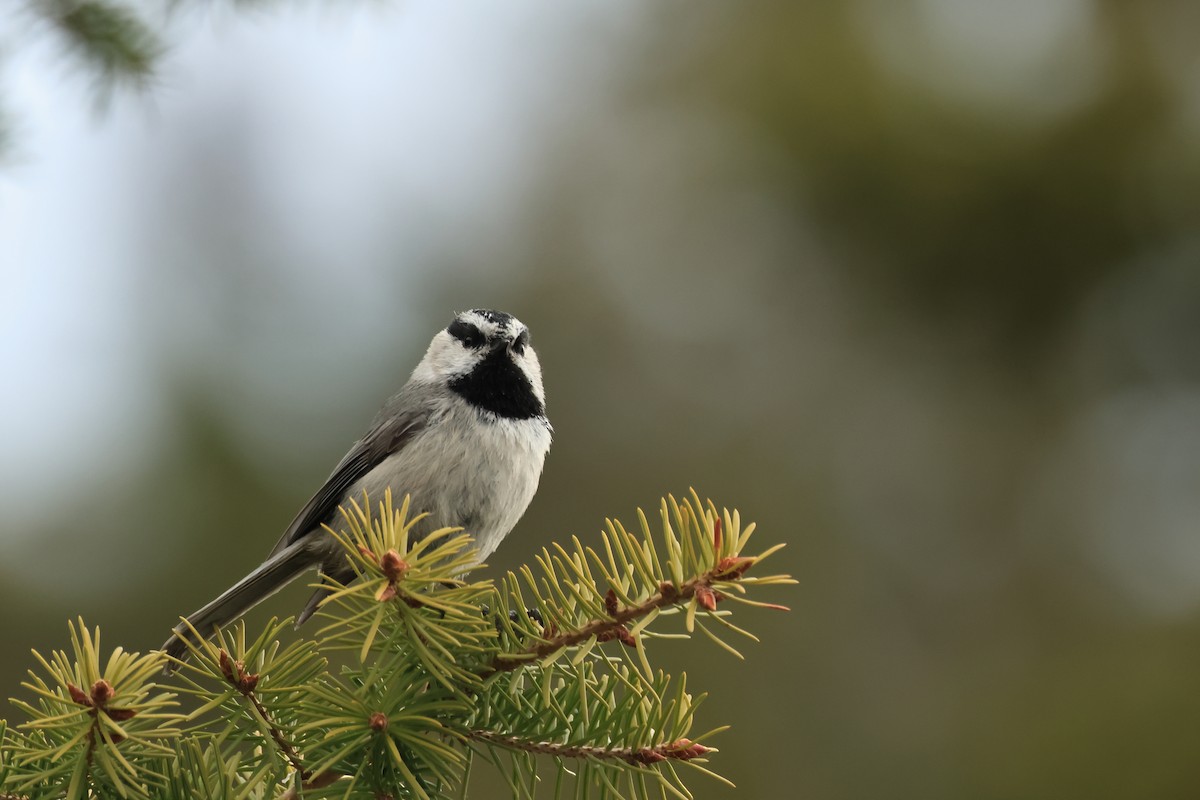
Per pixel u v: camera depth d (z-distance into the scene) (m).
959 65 13.23
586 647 4.43
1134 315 13.30
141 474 11.32
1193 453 13.08
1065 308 13.55
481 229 14.84
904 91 13.27
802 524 13.73
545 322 14.84
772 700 12.10
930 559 13.48
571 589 4.55
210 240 12.88
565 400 14.58
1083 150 12.93
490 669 4.71
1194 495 13.00
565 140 15.45
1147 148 12.91
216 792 4.32
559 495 14.24
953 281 13.84
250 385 12.05
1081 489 13.32
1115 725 11.11
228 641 7.33
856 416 14.18
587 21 15.49
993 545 13.46
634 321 14.97
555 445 14.46
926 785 11.44
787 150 13.77
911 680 12.53
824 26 13.73
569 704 4.70
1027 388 13.74
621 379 14.73
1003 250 13.52
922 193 13.39
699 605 4.17
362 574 4.51
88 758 4.13
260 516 11.37
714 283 14.88
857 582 13.39
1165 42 12.91
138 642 10.80
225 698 4.38
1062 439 13.52
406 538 4.49
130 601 10.88
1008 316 13.76
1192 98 12.84
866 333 14.31
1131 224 13.12
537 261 15.09
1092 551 13.10
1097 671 11.74
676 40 15.03
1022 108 13.08
